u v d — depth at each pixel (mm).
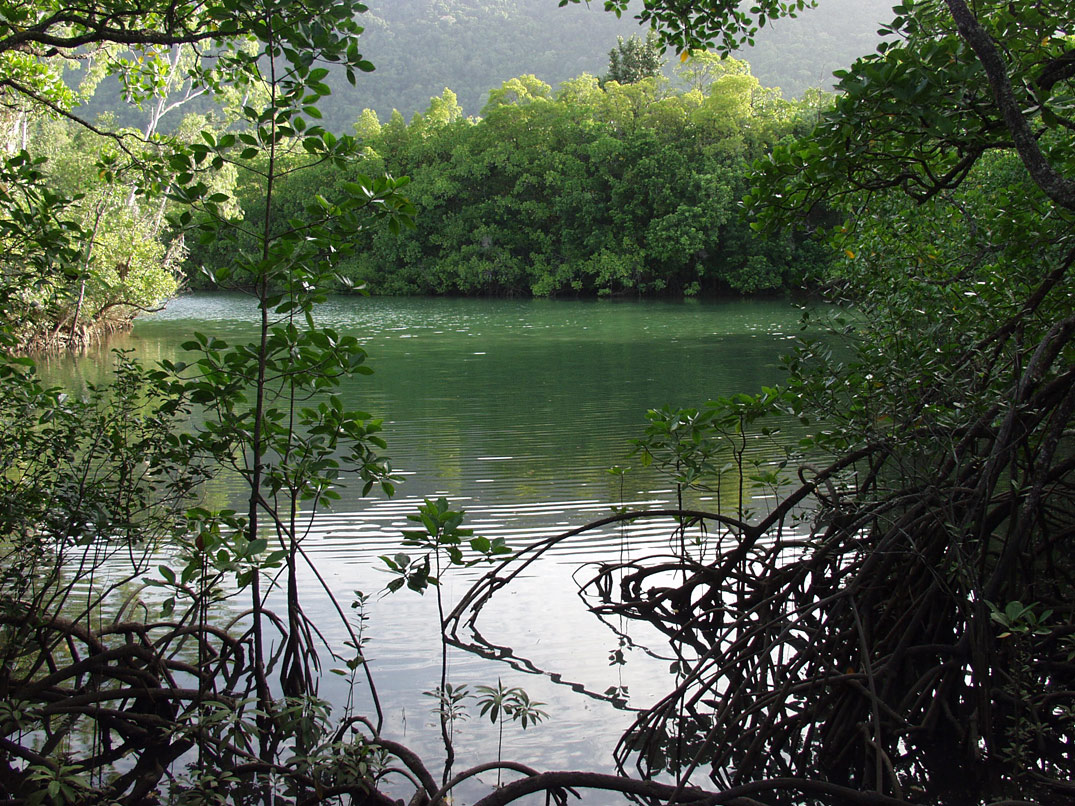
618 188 54969
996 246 6637
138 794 4293
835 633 5047
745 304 48625
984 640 4578
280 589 7410
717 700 5703
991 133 5426
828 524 6215
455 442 13586
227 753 4828
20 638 5070
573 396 17953
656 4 7090
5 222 5312
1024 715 4859
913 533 5309
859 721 4738
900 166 6027
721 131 53406
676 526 9148
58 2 5898
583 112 58938
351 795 4348
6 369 5488
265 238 4375
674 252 52562
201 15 5699
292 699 4340
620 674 6043
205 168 4367
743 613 6344
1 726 4383
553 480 11039
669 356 25047
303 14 4324
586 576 7934
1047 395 5203
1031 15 5098
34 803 3486
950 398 5367
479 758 4898
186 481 5777
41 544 5578
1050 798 4328
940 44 4797
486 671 6027
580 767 4812
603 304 50844
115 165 6793
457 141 62312
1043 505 5902
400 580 4863
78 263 5762
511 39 186500
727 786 4672
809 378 6426
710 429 7137
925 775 4566
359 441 4914
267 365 4637
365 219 4359
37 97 6250
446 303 53469
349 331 34562
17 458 5684
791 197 6066
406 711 5410
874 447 5863
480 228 59688
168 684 5137
